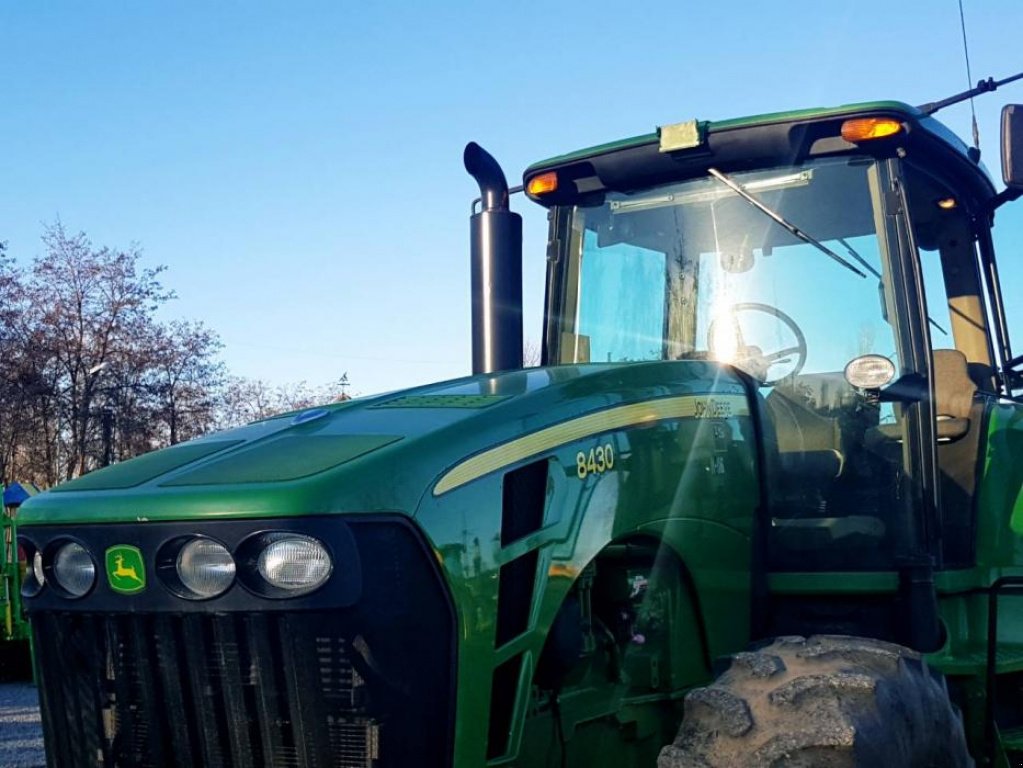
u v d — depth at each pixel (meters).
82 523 2.87
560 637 3.08
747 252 4.29
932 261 4.87
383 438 2.91
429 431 2.94
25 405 29.08
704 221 4.39
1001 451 4.59
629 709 3.37
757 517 3.87
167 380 31.20
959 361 4.54
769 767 2.75
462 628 2.76
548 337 4.62
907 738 2.94
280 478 2.72
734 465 3.78
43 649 3.03
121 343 30.50
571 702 3.19
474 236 4.31
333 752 2.64
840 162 4.15
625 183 4.51
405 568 2.70
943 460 4.46
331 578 2.62
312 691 2.64
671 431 3.55
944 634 3.91
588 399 3.35
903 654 3.19
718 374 3.89
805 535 3.90
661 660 3.48
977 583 4.32
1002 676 4.29
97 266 30.23
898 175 4.04
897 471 3.95
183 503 2.72
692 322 4.35
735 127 4.16
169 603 2.73
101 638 2.89
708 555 3.63
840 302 4.10
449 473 2.85
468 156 4.27
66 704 2.98
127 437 30.06
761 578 3.83
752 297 4.26
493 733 2.88
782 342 4.18
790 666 3.08
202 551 2.71
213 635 2.72
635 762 3.42
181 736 2.76
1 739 7.39
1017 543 4.55
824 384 4.07
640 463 3.41
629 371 3.59
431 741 2.70
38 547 2.97
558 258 4.66
